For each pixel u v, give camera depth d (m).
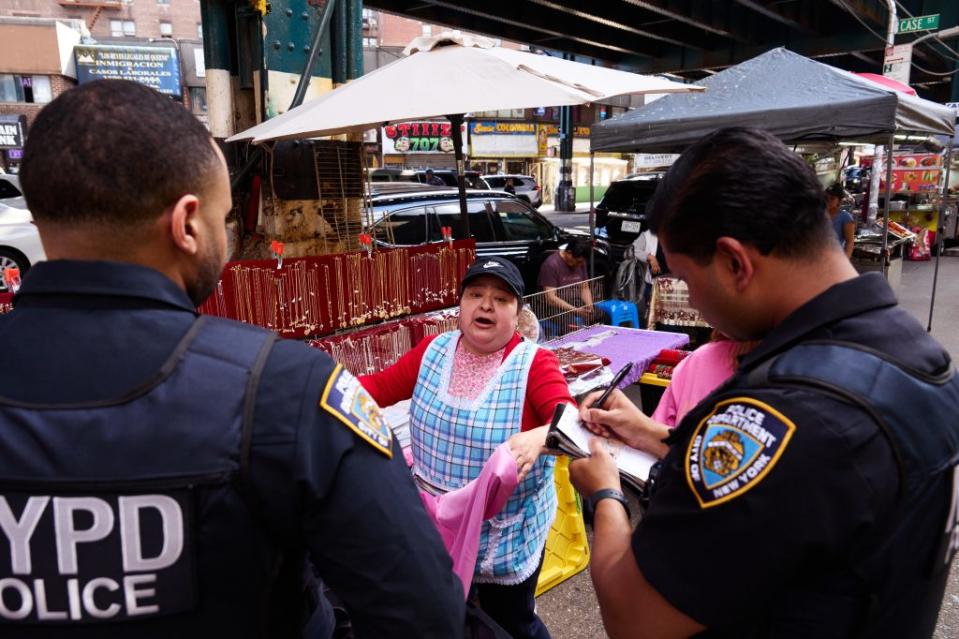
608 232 8.70
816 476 0.69
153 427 0.70
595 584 0.92
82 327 0.73
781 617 0.74
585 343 4.02
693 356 2.00
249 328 0.82
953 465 0.76
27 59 28.44
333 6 3.74
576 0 13.85
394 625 0.78
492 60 2.83
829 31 16.58
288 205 3.52
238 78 3.62
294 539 0.79
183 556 0.70
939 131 5.94
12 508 0.69
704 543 0.74
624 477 1.30
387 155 31.55
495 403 1.86
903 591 0.75
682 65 18.73
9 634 0.71
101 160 0.73
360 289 3.14
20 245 8.02
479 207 7.16
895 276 8.30
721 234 0.80
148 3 45.97
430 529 0.85
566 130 25.91
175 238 0.78
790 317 0.81
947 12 16.22
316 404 0.77
